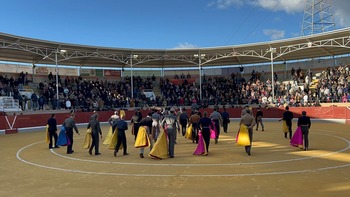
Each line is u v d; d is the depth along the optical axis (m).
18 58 36.03
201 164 10.48
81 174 9.38
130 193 7.26
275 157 11.59
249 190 7.28
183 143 15.97
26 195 7.30
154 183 8.09
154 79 43.00
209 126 12.43
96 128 13.04
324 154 12.12
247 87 38.59
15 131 25.83
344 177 8.41
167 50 37.00
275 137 17.89
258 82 39.03
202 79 43.62
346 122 27.75
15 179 8.95
